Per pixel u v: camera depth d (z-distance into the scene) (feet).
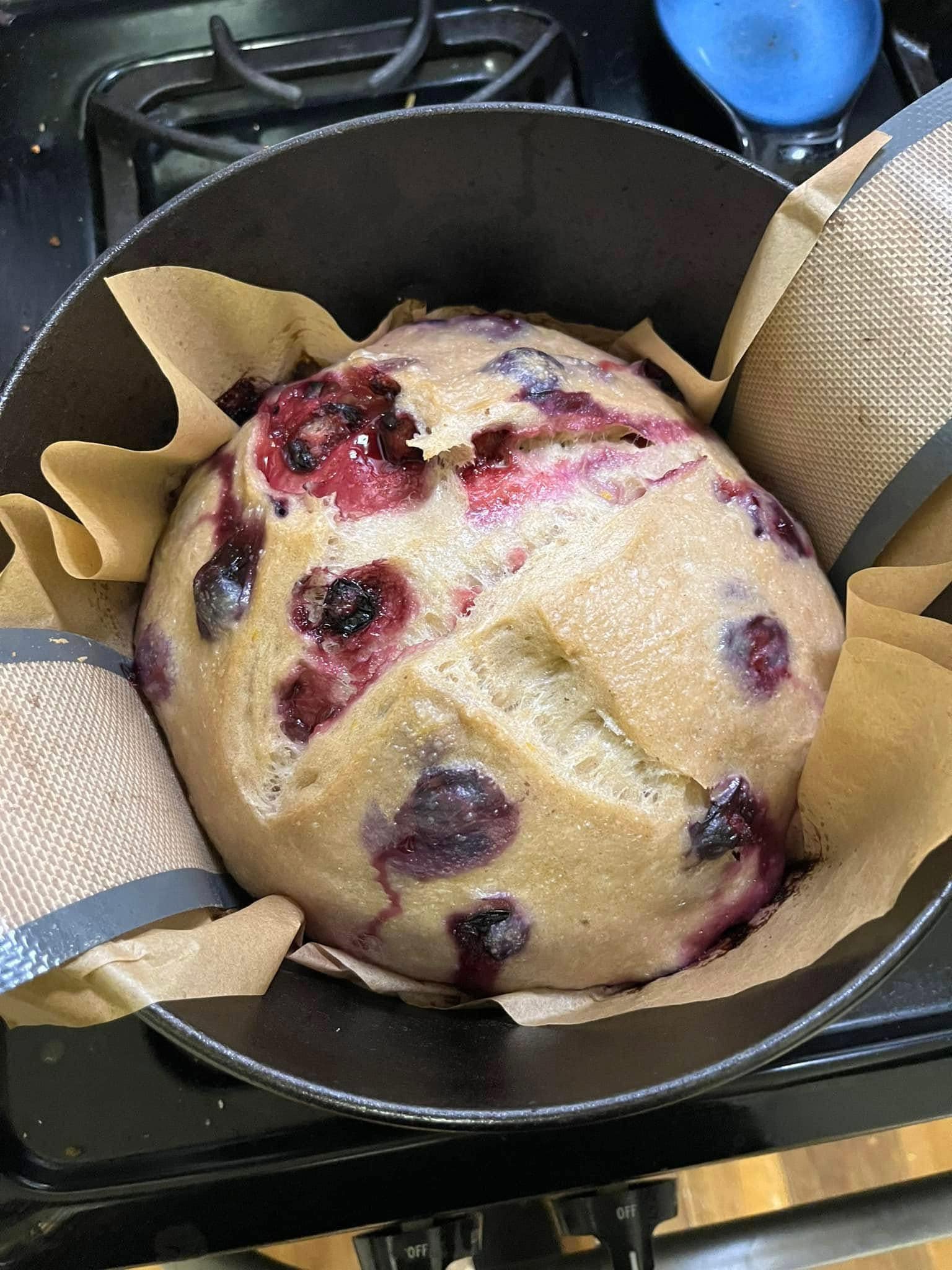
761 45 1.34
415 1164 1.05
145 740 1.03
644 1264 1.06
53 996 0.81
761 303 1.08
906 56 1.38
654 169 1.03
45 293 1.29
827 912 0.91
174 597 1.06
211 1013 0.82
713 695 0.97
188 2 1.38
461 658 0.94
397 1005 1.00
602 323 1.23
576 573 0.95
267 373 1.15
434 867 0.94
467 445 1.01
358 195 1.05
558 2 1.39
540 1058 0.90
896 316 1.03
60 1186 1.01
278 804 0.97
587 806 0.93
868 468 1.09
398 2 1.40
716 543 1.02
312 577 0.98
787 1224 1.17
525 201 1.08
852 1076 1.06
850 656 0.91
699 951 1.00
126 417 1.10
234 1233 1.05
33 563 1.00
